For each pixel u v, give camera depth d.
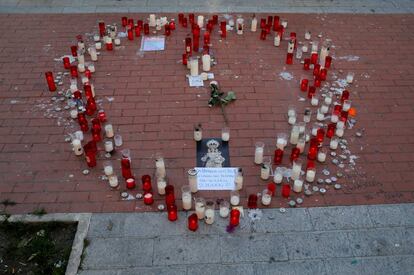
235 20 8.30
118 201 4.73
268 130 5.71
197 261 4.13
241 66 6.98
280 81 6.66
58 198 4.76
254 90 6.45
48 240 4.34
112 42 7.53
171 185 4.84
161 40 7.63
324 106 5.88
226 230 4.41
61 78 6.70
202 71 6.85
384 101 6.32
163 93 6.38
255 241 4.32
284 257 4.18
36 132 5.68
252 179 5.00
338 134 5.62
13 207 4.66
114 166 5.16
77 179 5.00
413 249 4.28
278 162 5.18
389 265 4.13
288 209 4.65
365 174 5.10
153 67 6.95
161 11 8.55
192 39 7.62
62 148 5.44
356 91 6.50
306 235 4.38
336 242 4.32
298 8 8.81
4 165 5.19
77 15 8.45
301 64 7.06
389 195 4.84
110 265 4.09
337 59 7.25
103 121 5.78
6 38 7.71
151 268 4.07
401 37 7.95
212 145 5.45
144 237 4.35
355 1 9.16
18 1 8.88
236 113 6.01
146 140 5.54
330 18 8.49
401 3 9.13
